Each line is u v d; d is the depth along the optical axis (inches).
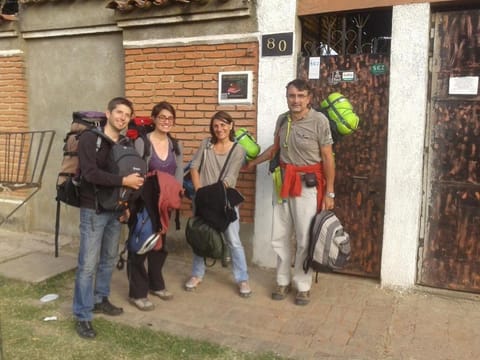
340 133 157.9
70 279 184.7
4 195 254.2
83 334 139.0
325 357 130.3
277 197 166.6
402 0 163.6
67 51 234.5
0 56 247.9
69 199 140.7
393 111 168.1
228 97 194.1
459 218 166.9
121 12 208.7
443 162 166.9
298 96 150.8
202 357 129.7
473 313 157.8
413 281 172.4
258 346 135.6
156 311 158.2
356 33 180.7
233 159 165.3
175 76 203.8
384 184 177.5
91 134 132.6
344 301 166.2
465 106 162.4
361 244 183.5
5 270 191.6
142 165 138.0
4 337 138.2
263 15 185.5
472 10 158.9
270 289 176.6
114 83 225.1
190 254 209.5
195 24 197.8
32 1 232.4
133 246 153.9
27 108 248.1
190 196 181.9
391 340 140.3
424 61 163.0
